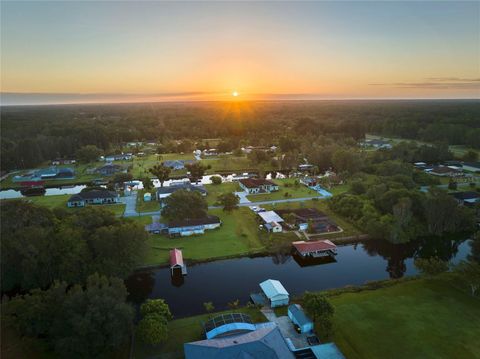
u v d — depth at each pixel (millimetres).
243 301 60125
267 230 87812
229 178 148250
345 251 81000
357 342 48250
